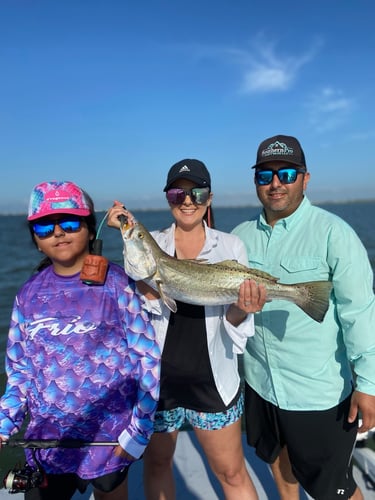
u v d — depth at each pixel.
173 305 2.86
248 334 2.92
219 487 3.88
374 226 48.28
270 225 3.32
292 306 3.05
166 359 2.96
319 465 3.06
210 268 3.01
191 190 3.02
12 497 3.67
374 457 3.77
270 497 3.73
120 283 2.61
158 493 3.12
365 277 2.89
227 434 2.94
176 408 3.03
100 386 2.46
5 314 12.04
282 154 3.06
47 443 2.40
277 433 3.22
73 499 3.73
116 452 2.49
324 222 3.04
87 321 2.47
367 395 2.81
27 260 24.58
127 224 2.84
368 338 2.85
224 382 2.92
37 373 2.46
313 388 3.01
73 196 2.48
